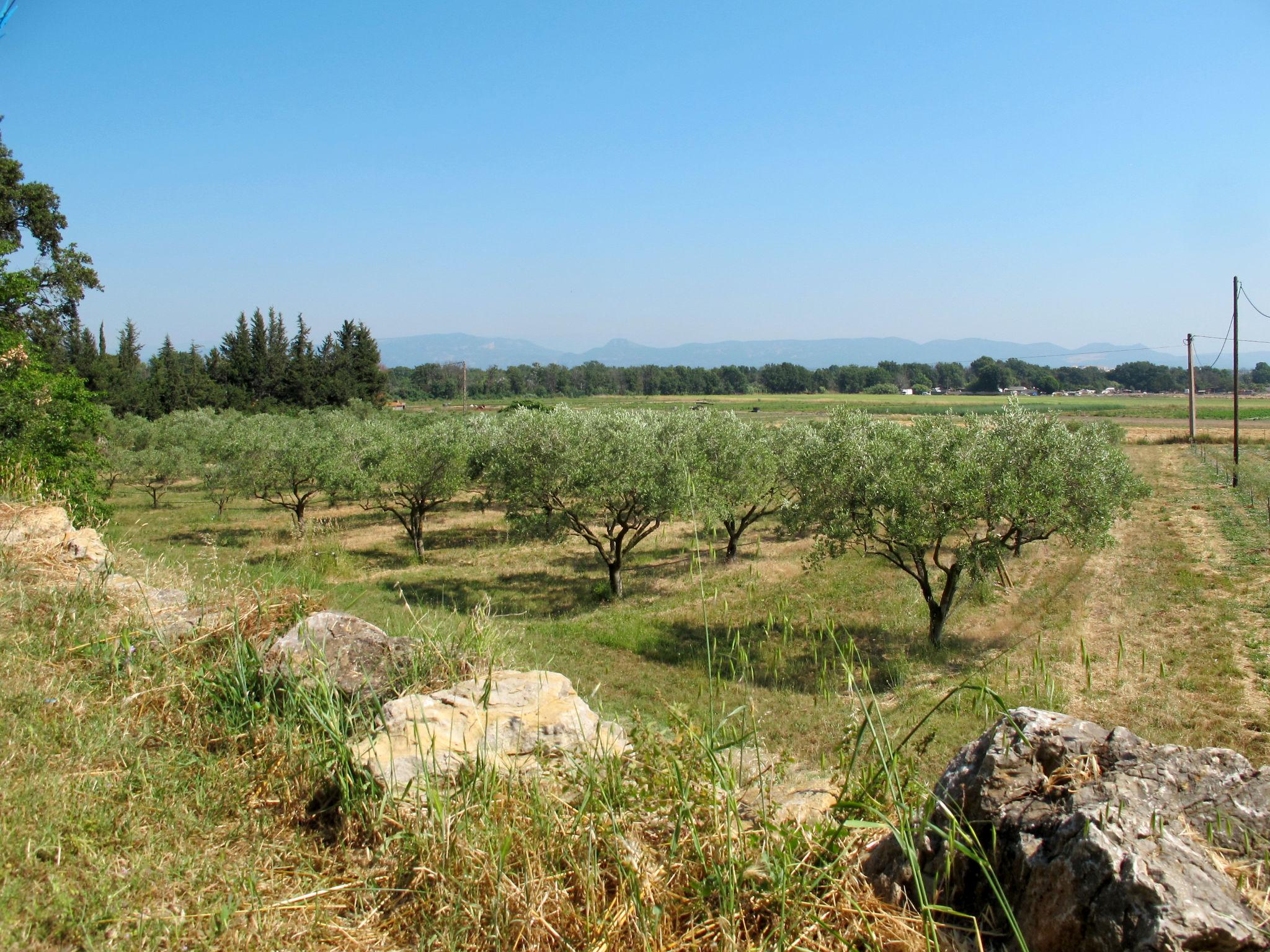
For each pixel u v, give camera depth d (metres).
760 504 27.83
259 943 3.17
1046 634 16.09
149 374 101.12
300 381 88.00
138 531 30.31
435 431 29.25
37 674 5.14
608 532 22.19
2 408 18.23
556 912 3.34
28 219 33.00
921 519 15.55
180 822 3.98
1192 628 16.02
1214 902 2.63
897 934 3.13
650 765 4.22
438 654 5.84
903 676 13.48
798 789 4.94
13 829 3.53
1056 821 3.17
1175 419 79.19
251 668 5.43
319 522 33.66
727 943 3.10
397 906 3.53
